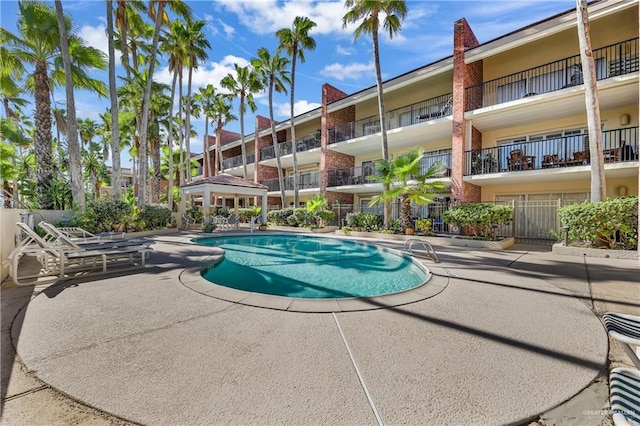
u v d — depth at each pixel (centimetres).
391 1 1345
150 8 1766
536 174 1124
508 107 1196
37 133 1235
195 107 3036
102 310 362
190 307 376
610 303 410
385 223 1464
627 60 1106
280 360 248
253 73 2412
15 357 247
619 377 177
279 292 546
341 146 1917
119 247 622
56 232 589
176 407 188
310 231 1722
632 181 1114
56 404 190
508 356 259
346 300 411
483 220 1106
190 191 1836
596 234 835
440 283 514
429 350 269
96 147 3662
